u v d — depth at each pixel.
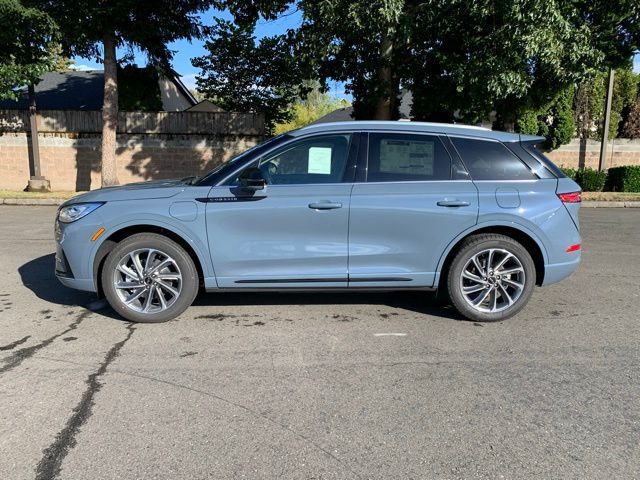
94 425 3.06
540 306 5.38
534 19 10.14
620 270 6.97
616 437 2.98
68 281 4.76
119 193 4.72
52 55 15.67
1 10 12.79
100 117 17.52
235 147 17.77
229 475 2.62
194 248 4.62
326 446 2.88
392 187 4.67
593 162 17.97
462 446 2.89
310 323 4.84
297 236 4.65
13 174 17.55
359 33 10.87
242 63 19.41
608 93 16.80
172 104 26.95
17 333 4.52
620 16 12.47
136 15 14.86
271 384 3.61
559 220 4.77
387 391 3.52
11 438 2.92
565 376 3.76
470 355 4.13
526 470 2.68
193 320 4.88
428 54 13.00
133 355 4.07
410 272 4.76
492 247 4.75
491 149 4.85
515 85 11.13
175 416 3.17
